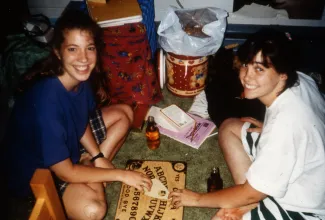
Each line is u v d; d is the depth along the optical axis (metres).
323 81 2.83
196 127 2.44
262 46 1.24
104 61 2.41
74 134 1.72
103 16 2.36
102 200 1.80
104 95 2.31
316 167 1.37
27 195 1.80
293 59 1.26
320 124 1.34
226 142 1.94
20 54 2.52
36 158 1.63
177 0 2.87
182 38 2.37
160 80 2.79
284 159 1.31
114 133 2.10
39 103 1.48
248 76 1.31
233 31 2.90
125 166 2.19
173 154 2.30
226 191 1.55
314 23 2.83
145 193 1.92
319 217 1.44
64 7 2.95
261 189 1.38
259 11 2.87
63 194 1.73
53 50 1.47
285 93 1.34
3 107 2.56
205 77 2.68
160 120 2.48
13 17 2.72
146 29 2.58
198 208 1.97
